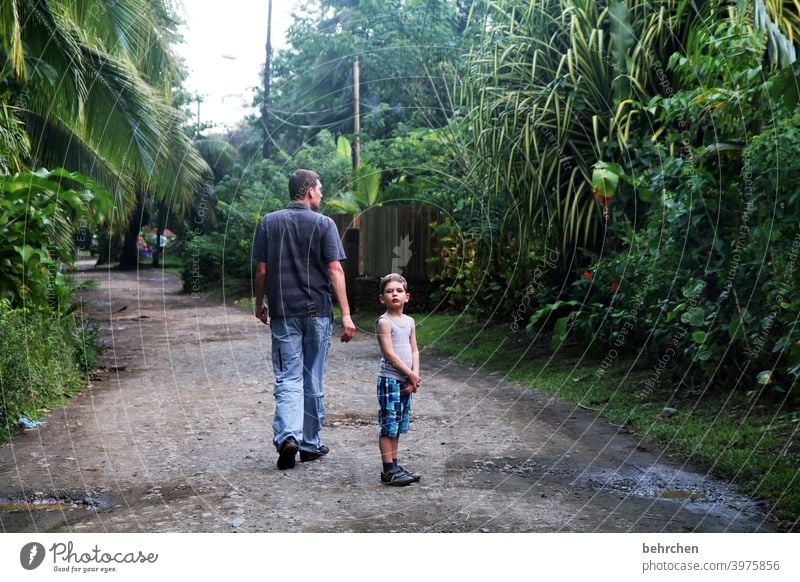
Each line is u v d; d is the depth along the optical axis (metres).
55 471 4.01
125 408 5.67
